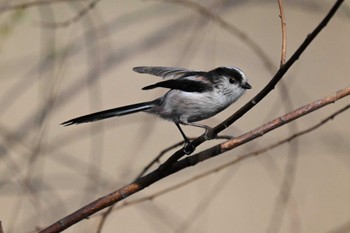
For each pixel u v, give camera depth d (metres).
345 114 4.37
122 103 4.39
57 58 4.08
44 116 4.04
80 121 3.92
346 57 4.85
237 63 4.21
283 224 4.20
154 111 3.96
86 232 4.01
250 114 4.29
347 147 4.18
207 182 4.23
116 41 4.33
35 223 4.01
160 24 4.35
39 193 4.04
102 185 4.05
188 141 3.92
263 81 4.34
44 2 4.05
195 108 3.95
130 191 3.88
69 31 4.14
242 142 3.88
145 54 4.35
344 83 4.64
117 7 4.41
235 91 3.96
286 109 4.06
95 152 4.21
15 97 4.34
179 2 4.08
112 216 4.27
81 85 4.19
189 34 4.19
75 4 4.12
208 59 4.10
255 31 4.68
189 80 3.95
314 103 3.86
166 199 4.29
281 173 4.15
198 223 4.27
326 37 4.95
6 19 4.07
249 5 4.24
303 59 4.79
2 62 4.26
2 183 4.01
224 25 4.07
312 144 4.20
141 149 4.29
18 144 4.07
